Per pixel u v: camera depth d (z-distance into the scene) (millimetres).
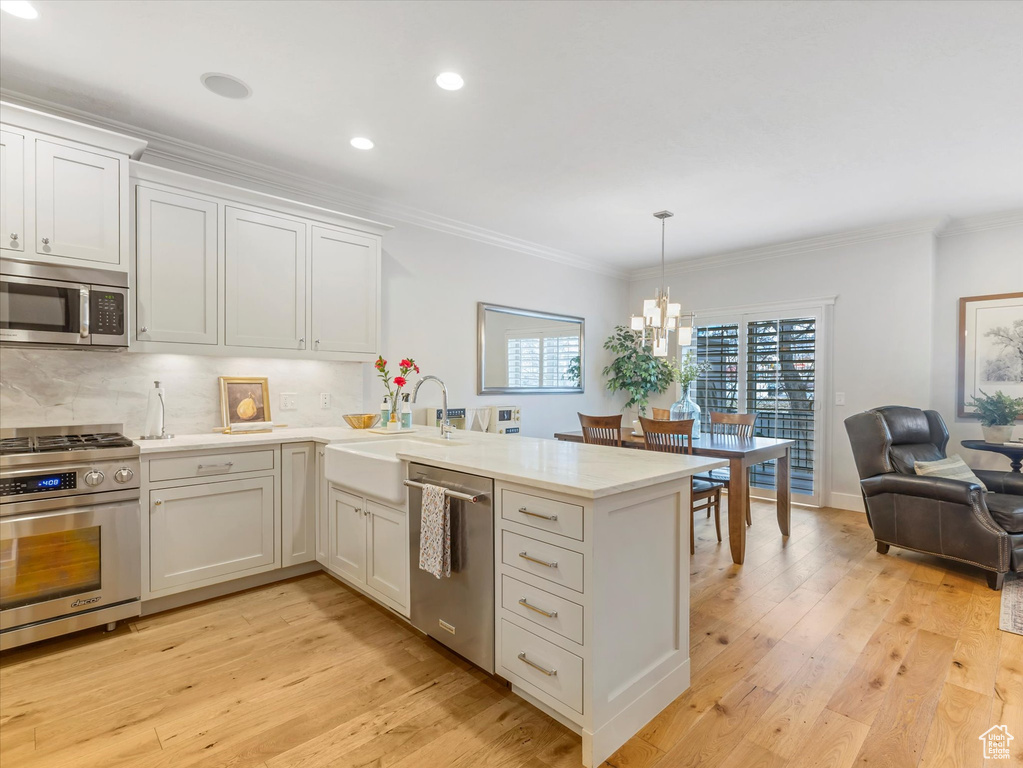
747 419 4473
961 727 1802
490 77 2373
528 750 1700
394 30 2047
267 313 3213
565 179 3578
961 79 2354
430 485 2168
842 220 4441
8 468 2166
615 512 1699
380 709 1904
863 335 4770
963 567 3357
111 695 1979
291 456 3064
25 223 2352
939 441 3914
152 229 2787
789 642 2396
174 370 3107
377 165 3361
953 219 4395
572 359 5793
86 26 2027
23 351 2666
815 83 2400
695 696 1990
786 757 1669
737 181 3588
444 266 4547
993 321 4285
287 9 1928
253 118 2760
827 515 4680
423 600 2268
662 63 2258
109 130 2607
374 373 4051
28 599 2227
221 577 2801
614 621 1703
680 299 6059
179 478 2650
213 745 1710
